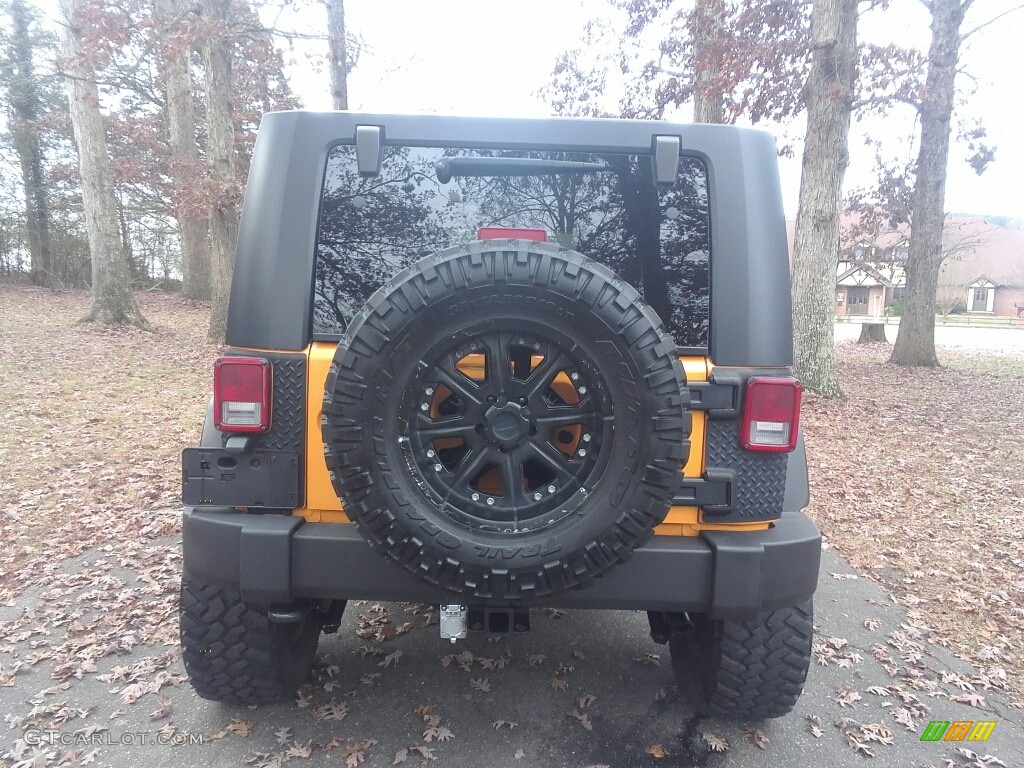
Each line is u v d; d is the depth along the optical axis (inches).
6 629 138.0
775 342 93.0
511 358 91.4
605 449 81.3
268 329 91.2
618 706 114.9
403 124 93.9
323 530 89.8
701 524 91.7
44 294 1001.5
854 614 156.9
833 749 106.5
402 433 81.1
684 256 94.7
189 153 794.8
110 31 466.9
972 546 202.5
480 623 90.2
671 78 573.3
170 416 332.5
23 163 1131.9
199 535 90.5
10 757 99.9
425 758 100.5
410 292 78.0
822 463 294.0
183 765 98.3
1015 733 113.4
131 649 131.1
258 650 101.0
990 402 452.8
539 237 94.0
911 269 657.0
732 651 98.9
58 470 245.0
